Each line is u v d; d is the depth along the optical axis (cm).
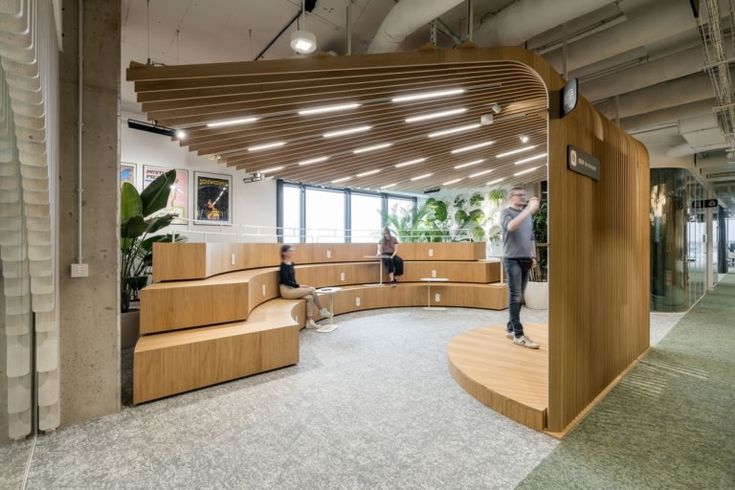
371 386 281
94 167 237
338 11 373
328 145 443
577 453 189
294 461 183
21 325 201
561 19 306
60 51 224
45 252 193
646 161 358
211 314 324
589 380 245
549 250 210
